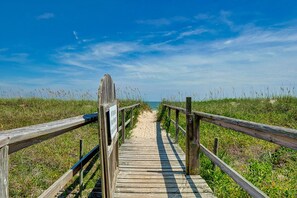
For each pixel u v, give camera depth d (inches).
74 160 244.7
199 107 560.7
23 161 230.4
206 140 310.2
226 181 173.6
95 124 390.0
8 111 467.8
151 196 153.0
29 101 589.6
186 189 163.5
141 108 668.1
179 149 290.8
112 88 164.2
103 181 119.7
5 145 47.2
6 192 47.3
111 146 145.3
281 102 504.1
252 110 486.6
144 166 217.8
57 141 302.0
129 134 375.9
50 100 617.3
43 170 215.5
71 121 94.3
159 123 517.7
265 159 251.1
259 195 84.3
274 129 74.7
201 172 196.5
